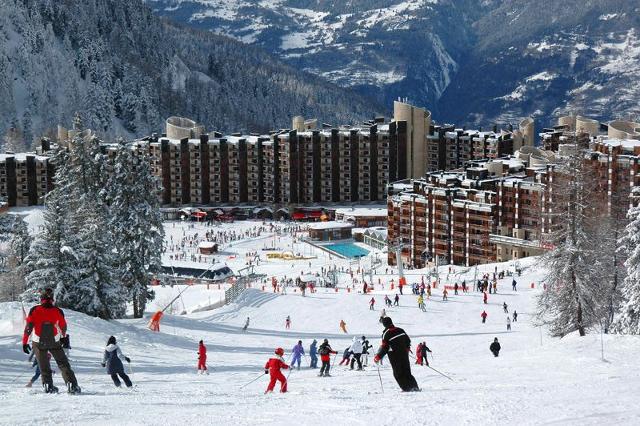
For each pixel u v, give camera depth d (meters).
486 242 195.75
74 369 55.97
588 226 82.38
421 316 123.38
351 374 57.16
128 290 112.31
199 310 134.25
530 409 27.33
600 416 24.77
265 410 29.55
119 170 113.62
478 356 75.88
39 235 97.69
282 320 123.56
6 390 38.09
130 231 113.25
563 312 83.44
